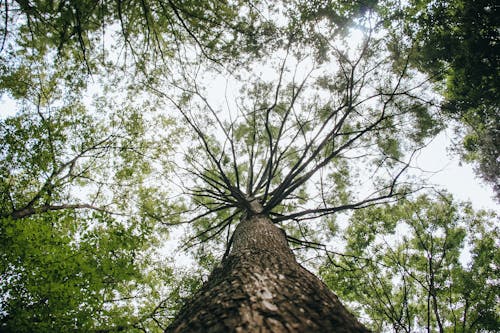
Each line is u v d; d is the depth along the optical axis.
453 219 8.43
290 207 10.50
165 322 6.36
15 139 5.71
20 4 5.61
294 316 1.84
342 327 1.77
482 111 8.66
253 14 6.95
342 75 8.49
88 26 6.53
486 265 8.04
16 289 4.07
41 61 7.44
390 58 7.88
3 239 4.07
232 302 2.05
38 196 6.05
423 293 8.61
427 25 7.64
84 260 4.25
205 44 7.57
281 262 3.18
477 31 7.18
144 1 6.72
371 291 8.16
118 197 8.39
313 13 6.73
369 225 8.78
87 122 7.57
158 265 7.52
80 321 4.13
